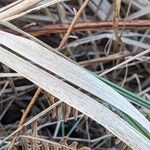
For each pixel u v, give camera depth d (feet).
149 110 0.57
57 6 0.70
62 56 0.49
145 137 0.47
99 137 0.72
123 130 0.47
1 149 0.61
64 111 0.51
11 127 0.68
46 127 0.72
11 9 0.52
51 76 0.47
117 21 0.59
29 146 0.53
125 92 0.51
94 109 0.47
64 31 0.60
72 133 0.73
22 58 0.49
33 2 0.52
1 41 0.47
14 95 0.69
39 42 0.50
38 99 0.72
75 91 0.47
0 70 0.69
